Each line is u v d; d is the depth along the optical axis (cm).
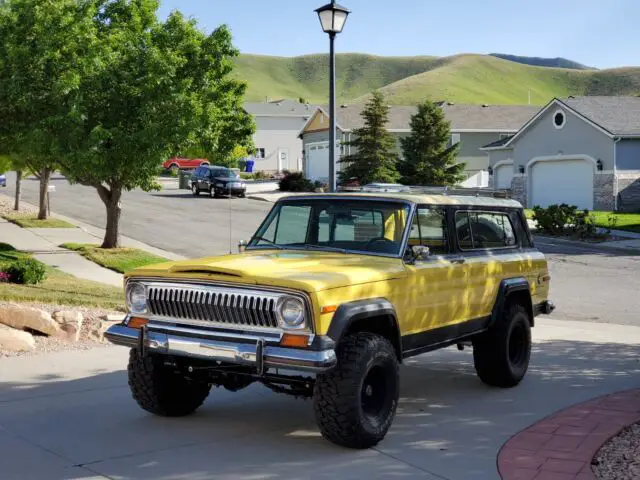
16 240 2344
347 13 1219
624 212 3603
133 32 1930
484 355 788
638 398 752
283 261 626
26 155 1748
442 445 604
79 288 1377
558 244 2631
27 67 1391
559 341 1102
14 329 966
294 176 4838
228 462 556
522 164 4088
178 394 668
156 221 3011
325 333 543
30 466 540
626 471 532
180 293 593
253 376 599
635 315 1376
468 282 726
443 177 4256
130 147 1795
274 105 8100
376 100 4306
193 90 2008
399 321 628
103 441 602
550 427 649
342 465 552
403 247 655
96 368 845
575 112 3712
